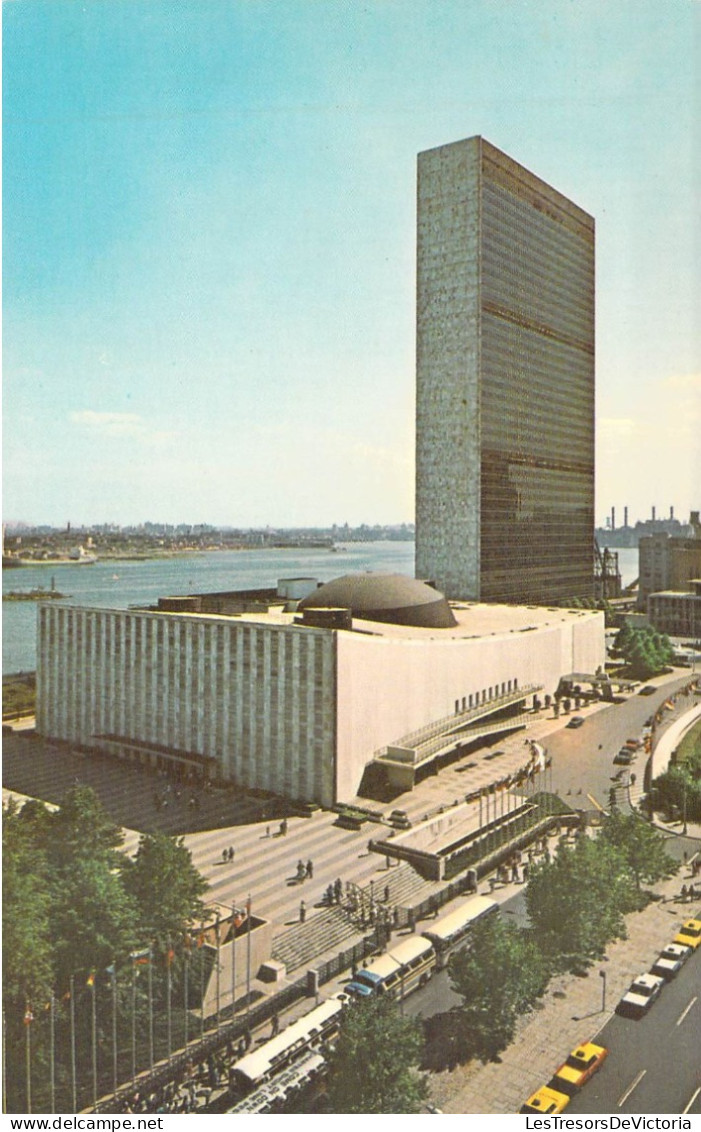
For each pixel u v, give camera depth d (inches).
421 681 5521.7
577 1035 2910.9
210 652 5255.9
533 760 5570.9
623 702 7534.5
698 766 5280.5
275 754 4953.3
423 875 3966.5
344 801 4773.6
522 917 3592.5
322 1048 2706.7
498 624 7465.6
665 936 3531.0
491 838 4365.2
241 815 4626.0
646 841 3875.5
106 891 3065.9
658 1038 2883.9
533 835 4424.2
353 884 3782.0
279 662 4916.3
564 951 3289.9
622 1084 2652.6
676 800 4744.1
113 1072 2662.4
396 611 6589.6
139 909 3090.6
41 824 3688.5
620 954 3405.5
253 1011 2952.8
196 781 5182.1
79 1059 2795.3
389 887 3799.2
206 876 3841.0
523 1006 2960.1
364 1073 2529.5
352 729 4845.0
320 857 4065.0
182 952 3002.0
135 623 5674.2
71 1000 2714.1
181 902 3120.1
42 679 6284.5
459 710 5979.3
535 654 7091.5
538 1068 2755.9
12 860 3181.6
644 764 5669.3
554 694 7475.4
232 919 3223.4
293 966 3250.5
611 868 3540.8
